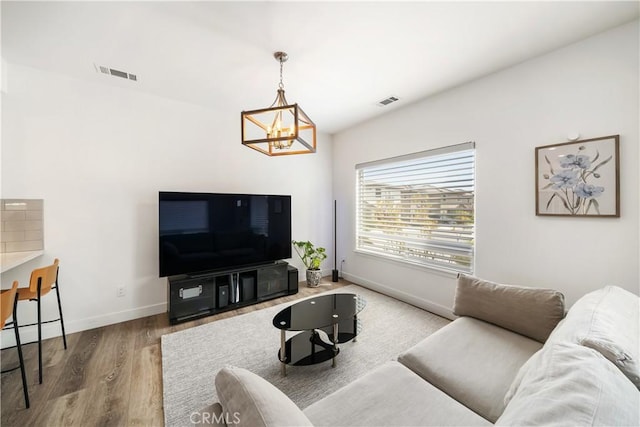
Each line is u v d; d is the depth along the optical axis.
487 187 2.45
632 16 1.66
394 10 1.62
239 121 3.40
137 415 1.50
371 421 0.97
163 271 2.69
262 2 1.55
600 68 1.82
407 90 2.74
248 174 3.52
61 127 2.38
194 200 2.89
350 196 4.10
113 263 2.64
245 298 3.21
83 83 2.48
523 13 1.64
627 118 1.72
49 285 1.93
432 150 2.88
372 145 3.68
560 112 2.00
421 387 1.15
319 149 4.27
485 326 1.67
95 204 2.55
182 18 1.68
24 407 1.54
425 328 2.54
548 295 1.53
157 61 2.19
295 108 1.55
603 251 1.83
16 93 2.21
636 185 1.70
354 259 4.06
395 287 3.40
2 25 1.72
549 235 2.08
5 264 1.73
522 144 2.21
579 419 0.57
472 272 2.61
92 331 2.48
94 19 1.68
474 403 1.10
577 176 1.91
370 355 2.09
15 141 2.21
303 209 4.12
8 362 1.98
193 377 1.81
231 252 3.16
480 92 2.47
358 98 2.94
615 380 0.70
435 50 2.04
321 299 2.40
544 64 2.08
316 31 1.81
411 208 3.23
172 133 2.95
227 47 1.99
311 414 0.99
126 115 2.69
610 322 1.07
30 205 2.27
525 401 0.72
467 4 1.57
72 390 1.69
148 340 2.31
